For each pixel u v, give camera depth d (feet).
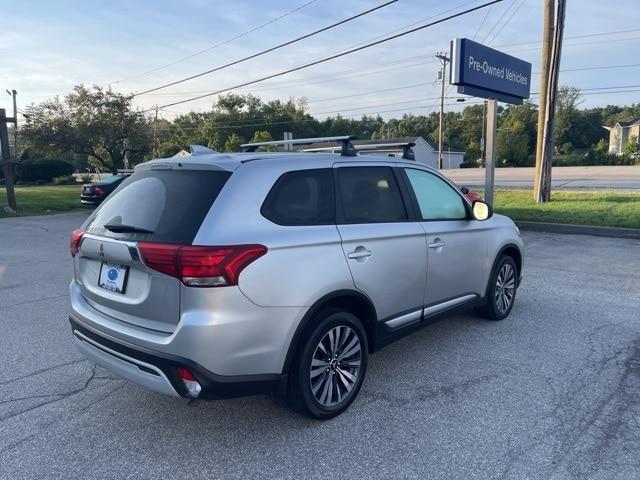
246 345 9.66
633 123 247.50
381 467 9.63
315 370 11.03
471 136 310.65
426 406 11.94
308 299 10.44
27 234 42.32
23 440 10.66
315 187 11.50
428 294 14.17
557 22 47.29
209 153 12.43
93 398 12.56
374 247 12.10
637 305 19.72
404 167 14.15
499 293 17.90
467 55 32.86
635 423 11.05
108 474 9.51
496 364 14.29
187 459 9.99
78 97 132.16
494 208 47.55
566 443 10.31
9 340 16.69
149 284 9.82
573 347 15.48
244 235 9.77
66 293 22.79
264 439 10.66
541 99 50.01
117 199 11.54
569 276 24.53
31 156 164.45
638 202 47.85
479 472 9.43
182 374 9.41
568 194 57.52
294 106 312.71
